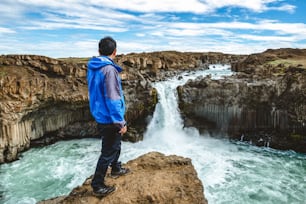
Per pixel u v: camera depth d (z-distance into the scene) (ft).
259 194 42.60
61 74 72.38
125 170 17.31
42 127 69.97
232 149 66.08
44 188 47.06
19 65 69.62
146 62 104.73
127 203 14.58
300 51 138.51
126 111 74.13
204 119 74.69
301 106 64.64
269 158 60.13
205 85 73.97
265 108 69.21
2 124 57.11
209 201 40.11
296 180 48.19
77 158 60.75
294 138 65.36
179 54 154.81
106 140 14.79
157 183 16.19
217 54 196.54
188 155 61.11
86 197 15.08
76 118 75.00
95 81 13.96
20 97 61.57
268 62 108.78
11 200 43.11
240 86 70.23
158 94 80.74
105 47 14.56
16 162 58.59
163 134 74.43
